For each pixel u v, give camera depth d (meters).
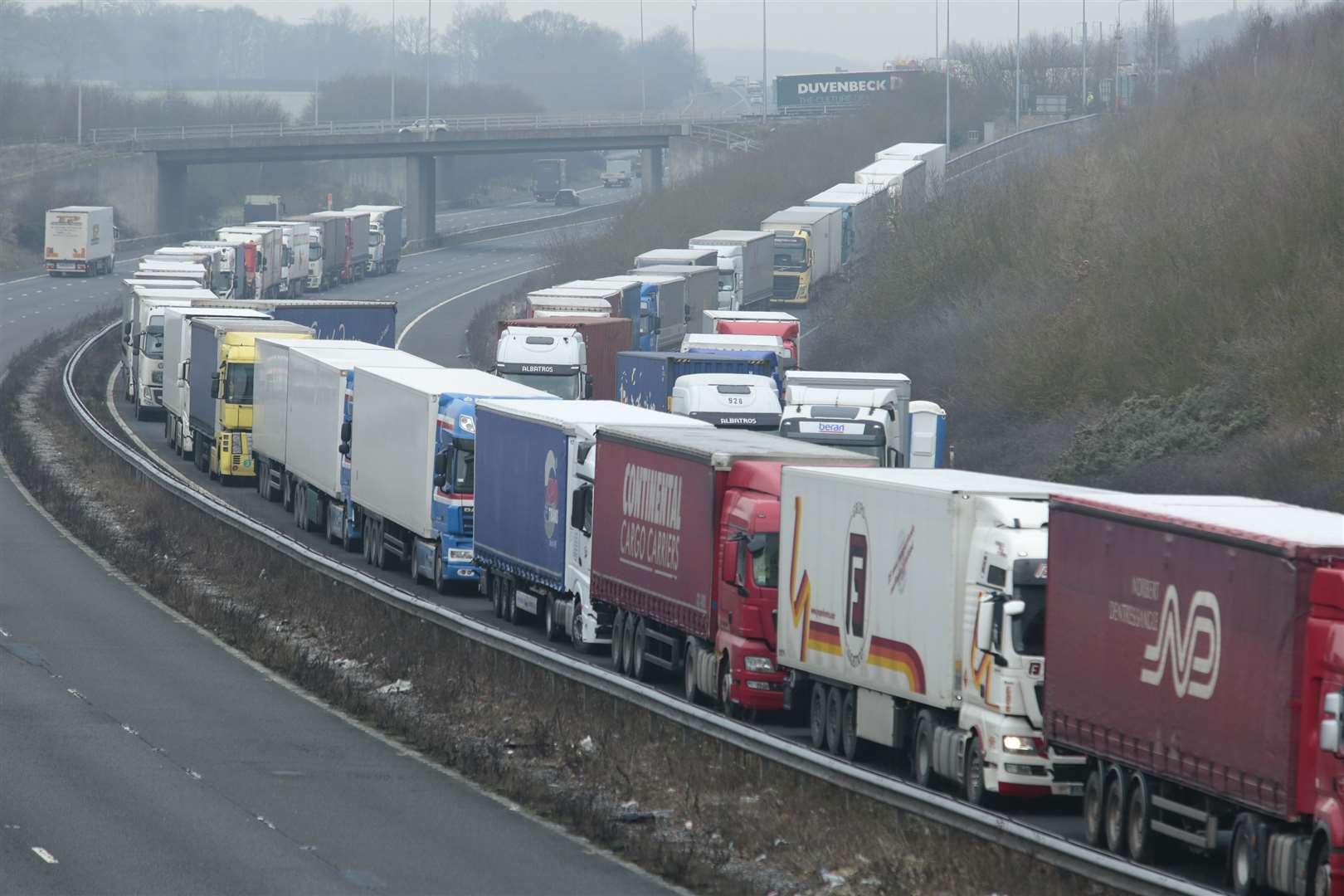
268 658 99.12
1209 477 140.12
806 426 145.62
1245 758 55.31
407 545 128.38
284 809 65.69
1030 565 68.31
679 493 90.31
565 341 186.38
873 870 57.88
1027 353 188.88
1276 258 168.75
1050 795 68.12
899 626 73.94
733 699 84.75
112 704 85.44
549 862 59.75
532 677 85.75
